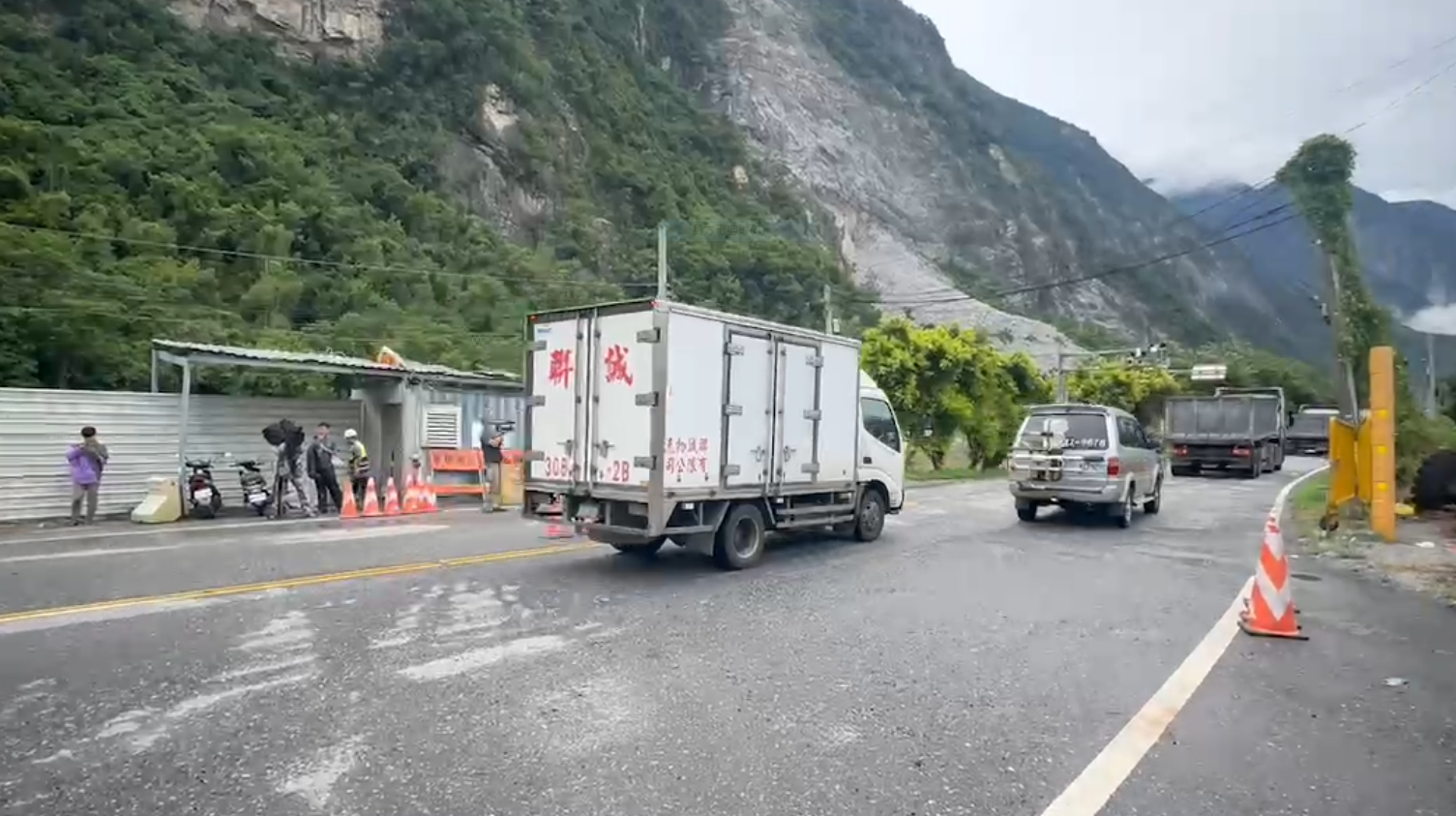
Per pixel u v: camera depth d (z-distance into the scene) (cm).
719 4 17762
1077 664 634
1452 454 1566
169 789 408
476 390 2036
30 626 690
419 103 8344
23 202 3947
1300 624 769
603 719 507
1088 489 1441
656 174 10012
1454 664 646
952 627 737
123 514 1554
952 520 1554
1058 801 411
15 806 389
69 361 2636
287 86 7600
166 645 641
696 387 959
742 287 7081
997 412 3142
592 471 977
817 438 1135
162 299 3531
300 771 429
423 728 488
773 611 787
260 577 902
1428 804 412
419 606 781
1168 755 468
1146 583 952
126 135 5341
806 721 509
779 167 13562
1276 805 409
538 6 10794
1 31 5741
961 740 484
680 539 974
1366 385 1548
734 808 397
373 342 4012
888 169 17600
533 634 691
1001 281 14400
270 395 2309
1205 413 2956
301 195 5747
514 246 7400
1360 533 1326
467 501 1888
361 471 1664
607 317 971
